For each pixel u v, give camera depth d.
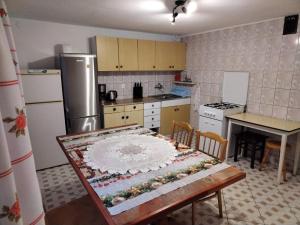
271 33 3.12
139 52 4.11
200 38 4.35
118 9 2.65
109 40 3.73
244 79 3.56
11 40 0.79
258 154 3.44
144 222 1.02
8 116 0.50
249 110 3.55
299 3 2.37
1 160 0.45
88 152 1.82
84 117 3.45
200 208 2.23
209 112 3.50
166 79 5.01
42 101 2.97
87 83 3.37
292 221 2.05
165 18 3.11
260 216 2.12
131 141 2.08
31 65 3.49
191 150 1.84
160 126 4.45
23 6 2.56
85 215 1.50
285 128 2.62
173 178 1.38
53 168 3.19
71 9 2.67
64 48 3.47
